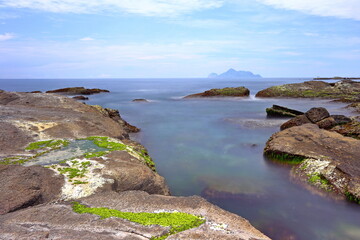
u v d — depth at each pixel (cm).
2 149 1514
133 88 13500
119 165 1357
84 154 1494
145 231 754
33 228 755
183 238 722
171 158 2030
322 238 1023
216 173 1717
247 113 4225
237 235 768
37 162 1359
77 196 1046
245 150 2198
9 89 13200
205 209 953
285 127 2869
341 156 1594
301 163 1677
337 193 1306
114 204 970
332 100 5600
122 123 3008
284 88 6688
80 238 691
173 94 8788
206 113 4303
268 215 1195
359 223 1119
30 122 2045
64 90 8275
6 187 1013
